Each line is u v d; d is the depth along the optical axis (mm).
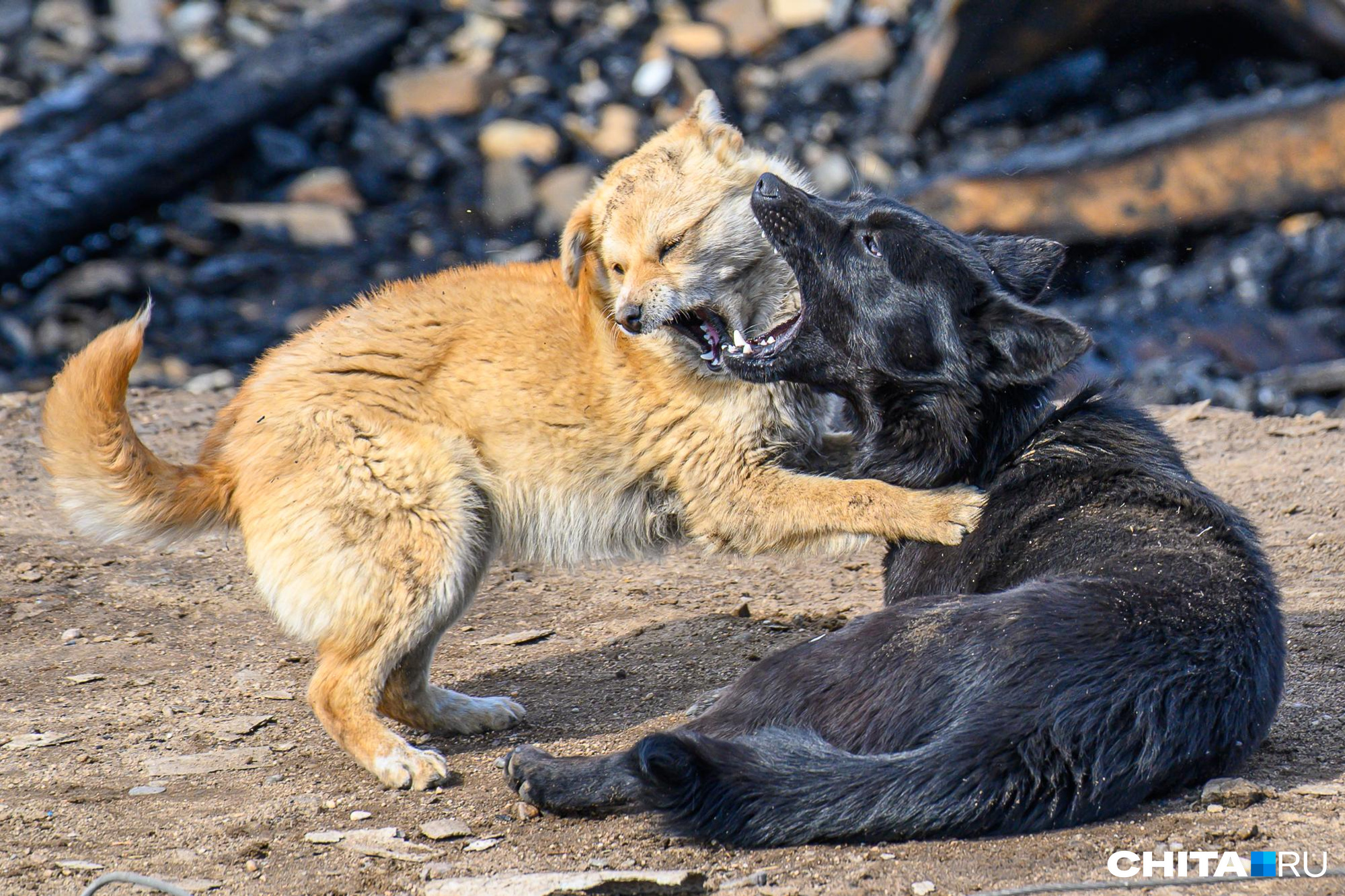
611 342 9398
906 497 8773
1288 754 8102
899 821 6918
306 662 10797
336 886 7012
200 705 9891
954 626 7344
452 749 9164
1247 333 21906
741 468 9344
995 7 26953
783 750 7113
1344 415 18500
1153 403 19562
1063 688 7012
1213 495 8414
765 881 6668
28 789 8414
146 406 17641
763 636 10938
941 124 29328
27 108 27891
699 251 10023
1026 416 8727
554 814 7848
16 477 15109
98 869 7277
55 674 10492
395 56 32375
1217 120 23422
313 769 8773
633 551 9773
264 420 8922
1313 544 12188
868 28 31562
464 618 11883
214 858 7418
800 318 9086
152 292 25062
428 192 29062
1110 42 29766
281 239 27031
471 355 9211
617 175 10562
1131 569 7664
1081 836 6949
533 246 26922
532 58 31594
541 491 9336
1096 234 24156
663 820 7109
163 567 12867
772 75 30906
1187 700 7121
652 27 32219
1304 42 27797
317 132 29938
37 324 24141
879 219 8781
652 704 9766
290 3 33656
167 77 29031
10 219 25250
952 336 8578
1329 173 23125
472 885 6812
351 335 9156
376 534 8664
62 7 32406
